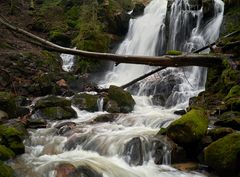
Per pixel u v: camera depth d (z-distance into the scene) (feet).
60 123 37.76
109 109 44.01
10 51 58.44
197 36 57.72
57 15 78.79
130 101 44.98
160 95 48.85
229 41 45.06
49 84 50.90
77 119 40.75
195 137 27.63
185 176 25.30
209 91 41.63
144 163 27.66
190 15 60.08
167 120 35.96
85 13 75.41
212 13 57.31
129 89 54.60
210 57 40.01
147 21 72.69
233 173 24.57
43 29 74.54
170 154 27.48
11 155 28.63
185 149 28.35
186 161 27.99
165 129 30.89
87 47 65.98
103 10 75.61
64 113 40.88
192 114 29.17
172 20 63.36
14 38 64.64
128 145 28.66
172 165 27.25
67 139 32.81
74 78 57.31
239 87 36.65
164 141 28.40
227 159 24.49
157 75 54.44
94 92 52.75
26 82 52.19
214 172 25.75
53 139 33.24
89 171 25.17
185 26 60.54
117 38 74.54
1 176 23.34
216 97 39.40
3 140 30.04
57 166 25.81
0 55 55.11
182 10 62.03
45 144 32.63
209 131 28.81
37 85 50.60
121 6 83.30
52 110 40.78
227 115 32.68
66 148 31.71
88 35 67.77
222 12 56.54
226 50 43.42
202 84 49.37
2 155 27.71
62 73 57.57
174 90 49.75
